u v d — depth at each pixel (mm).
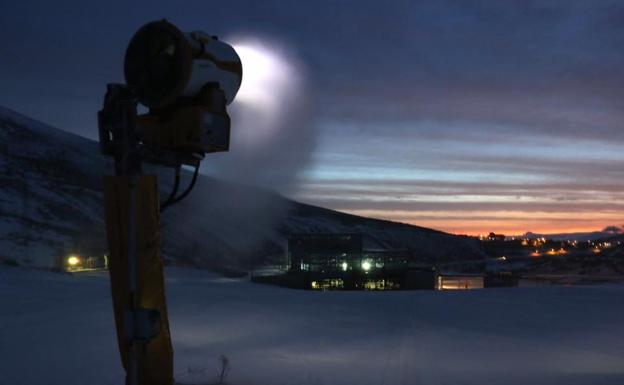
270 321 14820
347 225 171000
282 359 9461
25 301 16844
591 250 110062
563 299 22000
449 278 71688
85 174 123438
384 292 25422
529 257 113875
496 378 8055
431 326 14719
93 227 74250
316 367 8742
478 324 15141
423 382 7727
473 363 9547
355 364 9148
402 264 55969
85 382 7203
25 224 63219
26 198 79062
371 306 19234
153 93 4516
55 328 12094
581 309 18672
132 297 4473
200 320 14648
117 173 4645
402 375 8250
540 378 8000
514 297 22812
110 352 9391
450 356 10258
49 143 146000
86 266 44531
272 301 20031
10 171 95750
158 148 4590
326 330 13445
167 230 90938
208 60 4566
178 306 17797
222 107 4688
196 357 9406
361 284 53469
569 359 10203
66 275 29891
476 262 116625
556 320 16047
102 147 4605
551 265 92188
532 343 12094
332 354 10164
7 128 144625
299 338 12070
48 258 48375
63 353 9273
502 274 57625
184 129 4480
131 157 4457
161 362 4691
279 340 11719
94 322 13039
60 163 125375
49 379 7371
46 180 97312
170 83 4438
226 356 9594
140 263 4570
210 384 7270
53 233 62594
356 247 56312
